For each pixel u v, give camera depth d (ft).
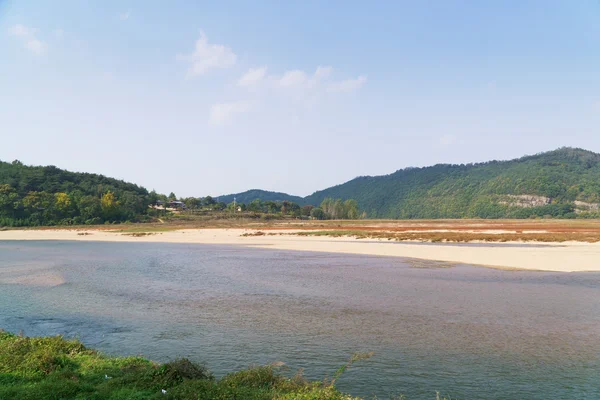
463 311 64.80
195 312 65.82
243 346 49.49
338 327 56.95
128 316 63.67
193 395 29.99
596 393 36.76
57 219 421.18
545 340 50.98
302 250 166.40
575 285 84.79
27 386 32.32
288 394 32.01
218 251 166.81
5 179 472.03
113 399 30.50
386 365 43.32
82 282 93.76
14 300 75.20
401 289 82.33
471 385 38.47
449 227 330.13
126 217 471.21
